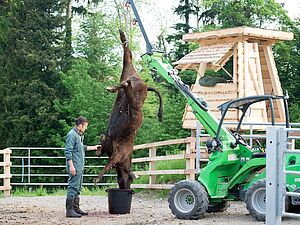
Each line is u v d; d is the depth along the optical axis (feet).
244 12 120.26
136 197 59.00
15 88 123.03
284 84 107.96
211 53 67.97
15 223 38.75
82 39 141.38
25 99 120.26
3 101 124.36
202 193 40.24
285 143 19.62
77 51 140.56
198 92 69.10
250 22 117.91
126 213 44.06
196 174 56.08
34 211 46.47
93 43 140.56
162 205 51.62
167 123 112.68
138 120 42.88
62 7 129.08
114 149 43.19
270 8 116.16
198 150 54.34
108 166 42.98
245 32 65.51
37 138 120.06
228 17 120.16
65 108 121.08
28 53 122.21
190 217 40.40
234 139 41.91
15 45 126.00
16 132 121.08
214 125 42.29
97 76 135.85
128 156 43.91
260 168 41.14
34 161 120.37
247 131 68.74
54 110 121.80
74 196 42.27
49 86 124.98
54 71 124.06
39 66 122.93
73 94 122.21
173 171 57.52
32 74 123.95
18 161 119.96
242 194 41.14
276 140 19.51
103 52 140.97
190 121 68.44
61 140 118.42
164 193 59.62
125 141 43.34
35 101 119.85
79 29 143.95
